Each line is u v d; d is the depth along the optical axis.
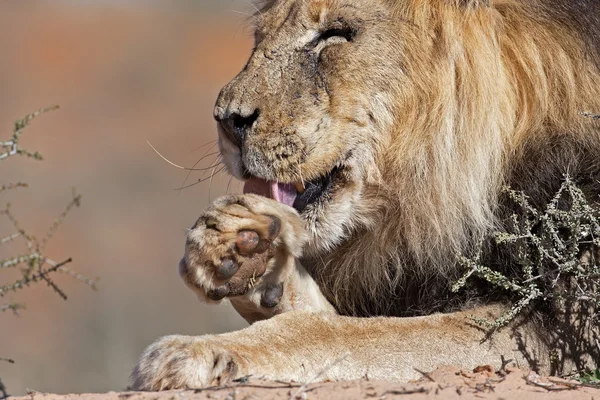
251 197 8.69
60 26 63.34
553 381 8.18
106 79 57.59
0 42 60.56
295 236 8.91
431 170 9.99
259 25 10.66
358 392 7.60
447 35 9.91
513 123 9.96
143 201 37.75
